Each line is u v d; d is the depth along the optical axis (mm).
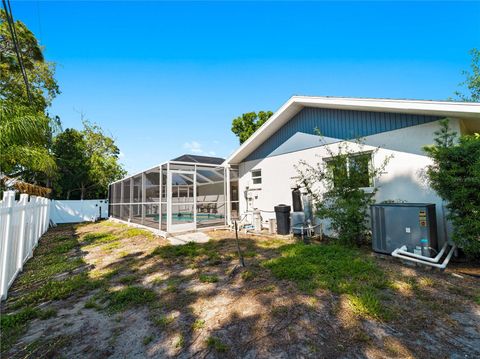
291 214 7898
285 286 3701
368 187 6586
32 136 7445
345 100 6594
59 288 3910
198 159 15906
